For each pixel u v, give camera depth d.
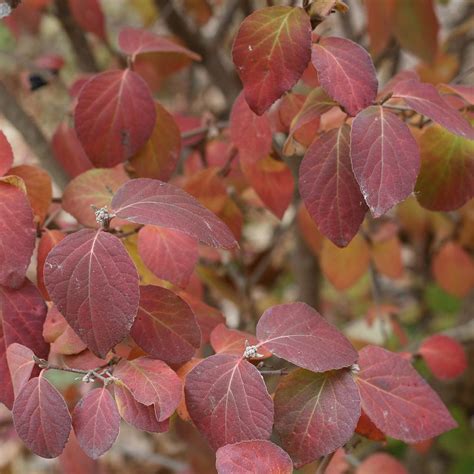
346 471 0.86
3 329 0.74
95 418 0.70
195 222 0.70
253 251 1.45
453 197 0.77
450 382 1.21
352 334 1.36
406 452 1.32
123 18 1.93
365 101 0.73
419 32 0.95
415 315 1.48
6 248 0.73
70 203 0.78
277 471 0.69
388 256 0.97
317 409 0.72
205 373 0.71
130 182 0.72
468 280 1.06
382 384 0.73
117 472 1.49
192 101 1.51
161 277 0.76
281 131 0.83
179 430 0.98
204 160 0.96
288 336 0.72
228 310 1.34
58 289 0.70
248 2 1.15
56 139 0.91
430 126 0.77
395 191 0.71
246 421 0.70
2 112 1.00
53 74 1.04
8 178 0.73
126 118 0.80
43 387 0.70
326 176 0.74
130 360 0.73
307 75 0.83
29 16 1.07
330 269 0.92
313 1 0.73
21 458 1.54
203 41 1.12
